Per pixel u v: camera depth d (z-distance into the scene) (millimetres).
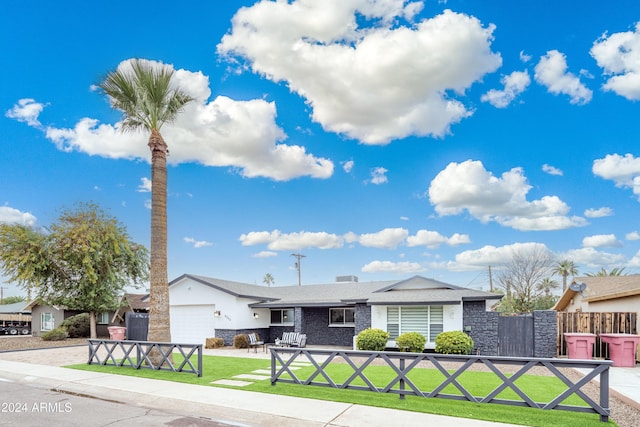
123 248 26047
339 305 21109
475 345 16938
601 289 21078
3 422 6980
